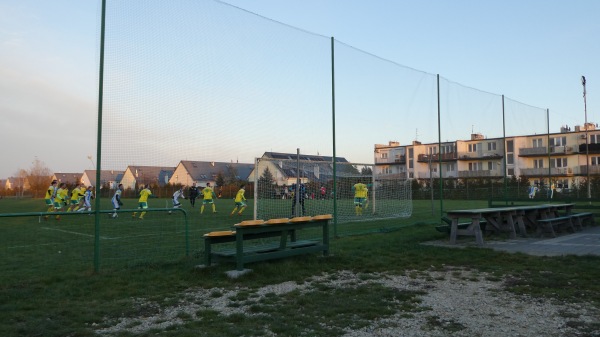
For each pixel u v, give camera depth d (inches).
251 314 201.3
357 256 342.3
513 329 177.3
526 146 1847.9
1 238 489.1
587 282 251.6
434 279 269.9
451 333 173.8
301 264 310.0
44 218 713.6
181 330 177.5
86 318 194.1
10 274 290.4
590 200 685.9
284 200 511.5
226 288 251.6
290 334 172.4
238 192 816.9
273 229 302.4
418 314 198.8
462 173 1927.9
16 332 176.6
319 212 524.1
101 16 287.4
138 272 288.2
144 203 745.6
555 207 518.9
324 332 175.2
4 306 212.1
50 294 236.1
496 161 1892.2
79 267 311.4
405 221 646.5
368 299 222.8
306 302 218.1
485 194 1400.1
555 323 183.5
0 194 3395.7
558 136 1964.8
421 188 1476.4
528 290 237.3
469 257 339.0
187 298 230.1
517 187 1330.0
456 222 414.3
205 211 914.1
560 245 396.8
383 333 174.2
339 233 486.6
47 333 175.6
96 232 289.4
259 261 309.4
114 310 207.3
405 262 320.2
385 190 740.0
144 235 512.4
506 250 369.4
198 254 348.5
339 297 227.5
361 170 669.3
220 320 191.3
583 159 1898.4
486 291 239.0
